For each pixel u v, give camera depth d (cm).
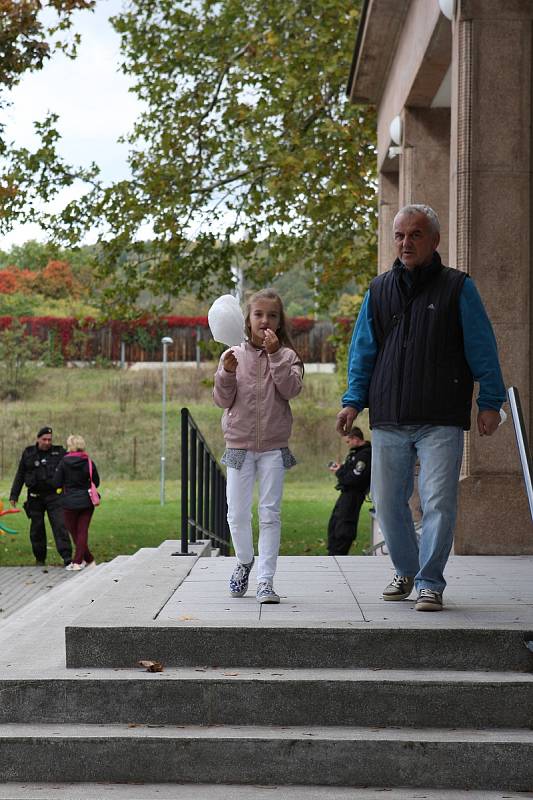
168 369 5941
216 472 1421
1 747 488
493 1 933
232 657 541
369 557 887
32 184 2242
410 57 1307
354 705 511
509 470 920
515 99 931
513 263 928
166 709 513
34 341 6056
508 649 534
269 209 2345
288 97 2250
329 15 2216
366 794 472
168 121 2395
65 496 1669
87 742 488
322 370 5969
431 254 608
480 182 931
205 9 2372
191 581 739
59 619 722
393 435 612
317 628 539
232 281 2402
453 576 766
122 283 2366
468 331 599
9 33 1772
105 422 5044
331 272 2241
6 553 1986
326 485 4169
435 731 502
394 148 1401
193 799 464
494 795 472
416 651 536
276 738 486
